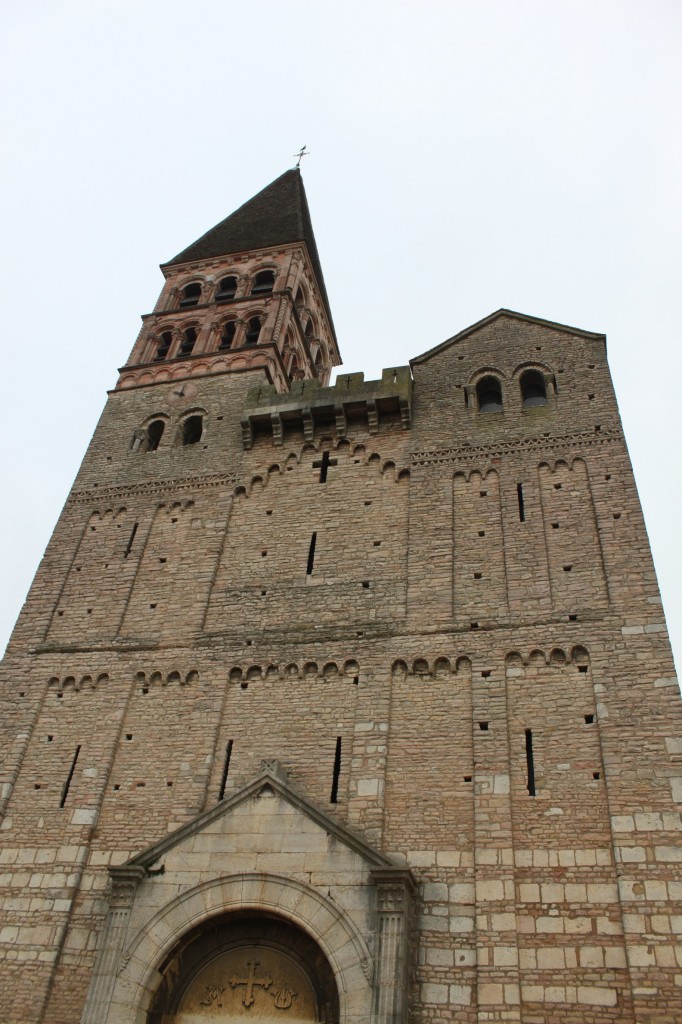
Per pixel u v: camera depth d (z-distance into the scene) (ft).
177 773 78.23
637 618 76.89
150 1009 64.34
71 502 107.76
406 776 72.69
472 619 81.51
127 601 94.17
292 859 67.41
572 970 60.08
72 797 78.95
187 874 68.44
